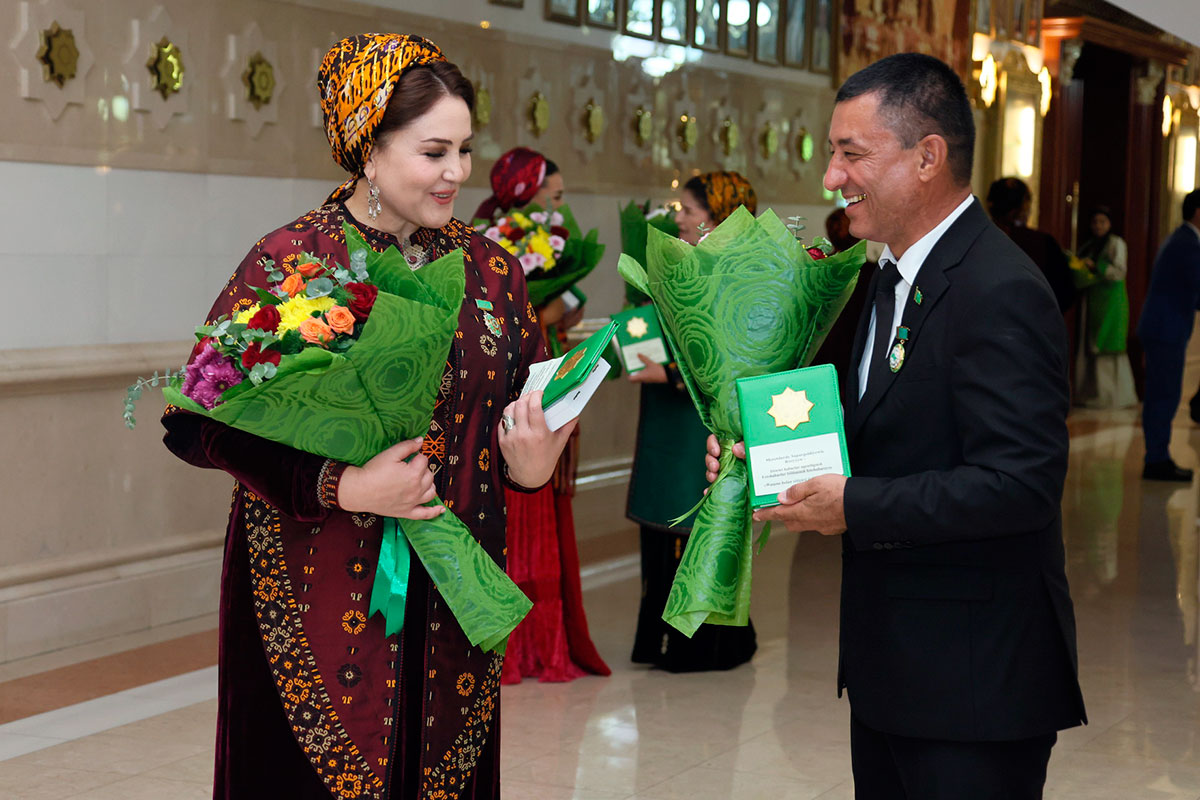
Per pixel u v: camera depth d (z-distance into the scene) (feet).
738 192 15.46
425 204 6.77
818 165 31.37
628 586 20.33
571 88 23.85
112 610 16.87
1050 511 6.17
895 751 6.82
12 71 15.62
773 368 7.20
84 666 15.58
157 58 17.25
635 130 25.44
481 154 22.06
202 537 18.24
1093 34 44.83
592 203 24.44
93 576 16.71
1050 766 12.50
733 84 28.17
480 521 7.06
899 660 6.64
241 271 6.86
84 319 16.69
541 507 15.25
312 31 19.44
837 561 21.77
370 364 6.02
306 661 6.74
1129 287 49.90
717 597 7.13
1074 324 45.29
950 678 6.51
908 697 6.60
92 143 16.60
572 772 12.36
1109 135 49.93
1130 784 12.02
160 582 17.48
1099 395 45.73
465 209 21.80
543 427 6.88
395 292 6.50
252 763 6.84
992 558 6.51
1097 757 12.75
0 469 15.70
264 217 19.01
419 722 6.91
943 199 6.63
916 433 6.57
